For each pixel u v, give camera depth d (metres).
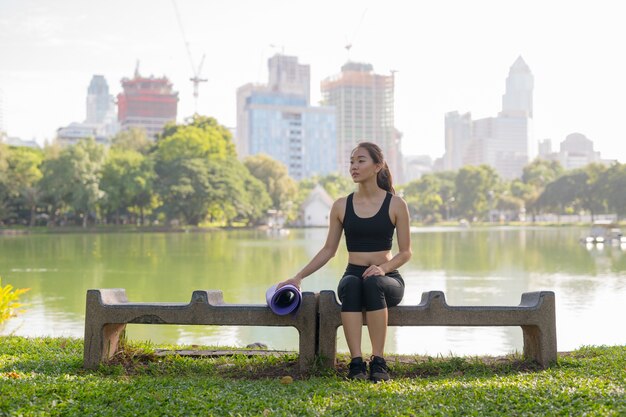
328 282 19.86
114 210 87.12
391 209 5.38
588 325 11.96
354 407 4.14
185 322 5.30
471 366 5.65
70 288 18.75
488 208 134.25
